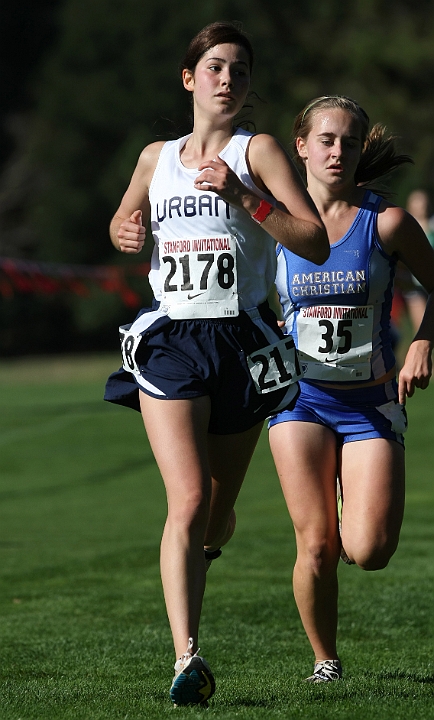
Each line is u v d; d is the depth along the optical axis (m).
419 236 15.53
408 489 40.41
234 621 20.45
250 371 13.27
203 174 12.55
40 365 124.06
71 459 53.34
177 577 12.22
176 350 13.16
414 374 14.89
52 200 147.12
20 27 163.62
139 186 14.13
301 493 15.09
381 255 15.53
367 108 147.12
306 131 15.73
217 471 14.21
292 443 15.21
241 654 17.80
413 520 33.16
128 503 40.50
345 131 15.39
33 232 151.88
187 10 149.00
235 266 13.21
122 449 56.25
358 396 15.44
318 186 15.65
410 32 154.75
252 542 29.89
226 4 148.25
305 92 147.00
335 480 15.47
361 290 15.45
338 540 15.27
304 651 18.02
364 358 15.46
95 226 147.50
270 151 13.16
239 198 12.58
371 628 19.70
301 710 11.77
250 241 13.29
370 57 150.25
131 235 13.66
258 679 15.09
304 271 15.58
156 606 22.11
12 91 162.75
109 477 47.84
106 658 17.28
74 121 148.62
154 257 14.00
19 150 158.62
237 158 13.23
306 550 15.05
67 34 152.88
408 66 150.62
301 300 15.65
